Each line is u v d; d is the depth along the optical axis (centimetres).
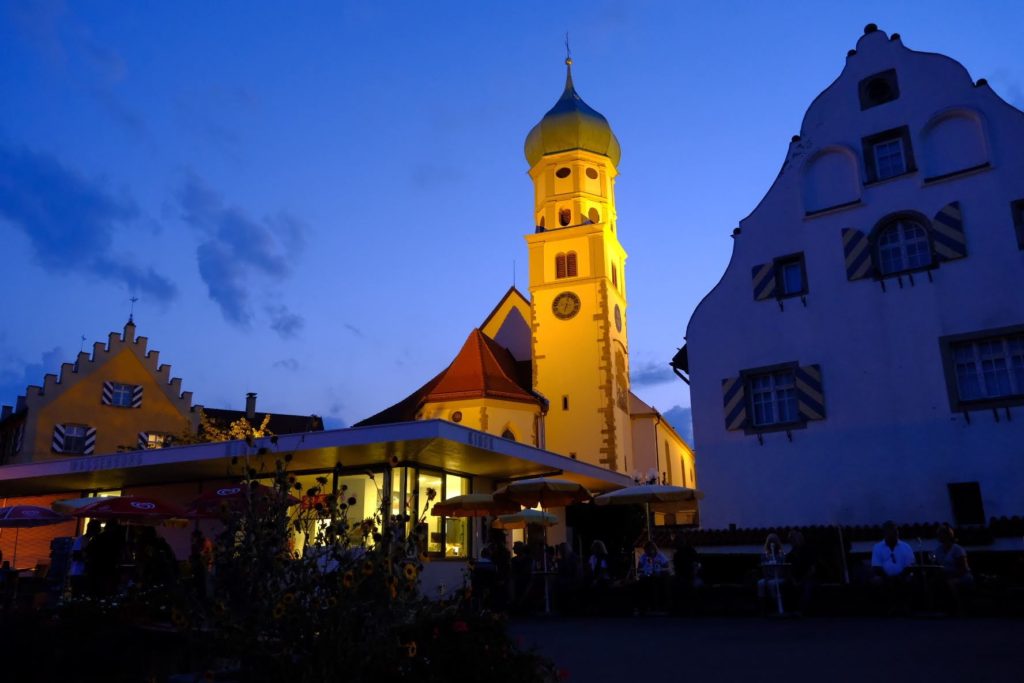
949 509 2122
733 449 2452
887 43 2503
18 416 4275
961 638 1135
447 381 4234
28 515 2061
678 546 1853
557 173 5256
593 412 4619
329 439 2053
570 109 5300
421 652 622
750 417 2448
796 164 2572
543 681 699
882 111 2461
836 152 2519
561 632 1407
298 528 674
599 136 5272
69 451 4194
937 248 2275
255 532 635
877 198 2406
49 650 824
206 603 624
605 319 4766
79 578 1791
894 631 1256
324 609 601
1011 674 827
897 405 2244
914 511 2164
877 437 2252
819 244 2470
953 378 2186
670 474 5922
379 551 650
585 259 4912
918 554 1747
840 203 2472
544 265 4975
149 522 2102
